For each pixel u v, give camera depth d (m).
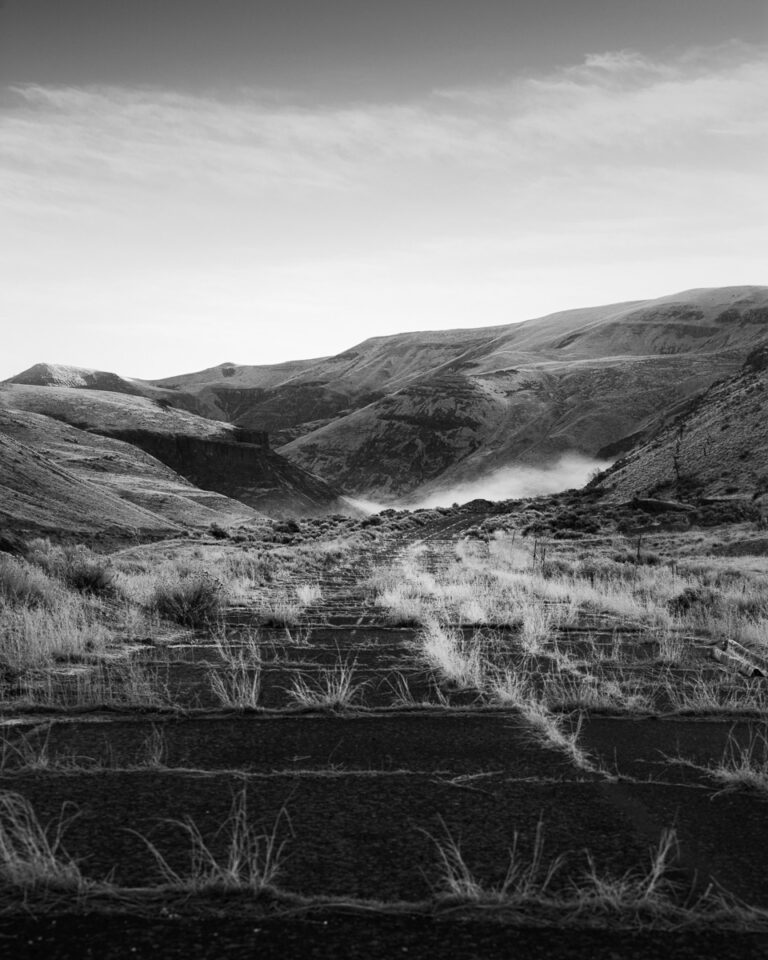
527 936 2.80
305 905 2.97
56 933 2.72
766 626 11.42
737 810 4.31
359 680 7.91
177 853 3.45
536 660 9.34
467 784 4.64
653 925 2.91
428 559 33.03
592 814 4.15
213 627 11.62
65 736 5.56
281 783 4.57
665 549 44.03
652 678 8.51
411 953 2.65
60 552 20.58
